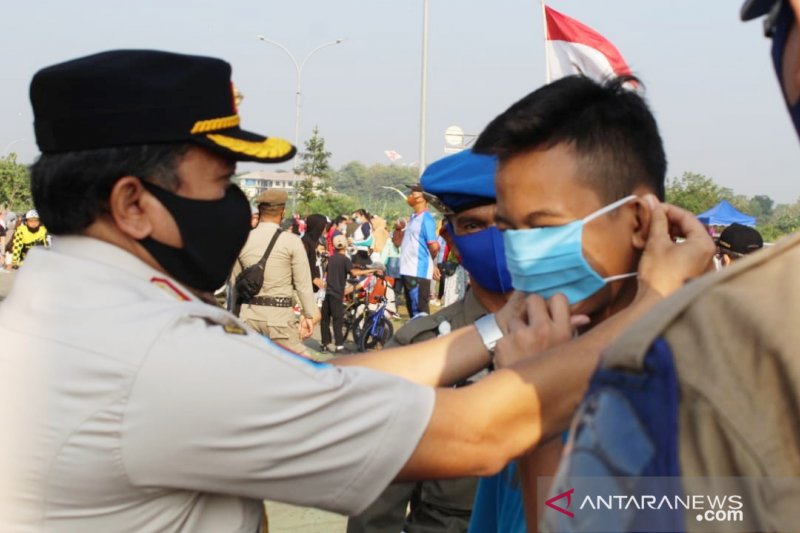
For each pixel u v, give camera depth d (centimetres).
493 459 161
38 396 157
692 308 91
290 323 724
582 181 158
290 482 159
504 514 184
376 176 15838
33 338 160
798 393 86
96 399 154
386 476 160
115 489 157
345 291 1258
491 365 223
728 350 88
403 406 161
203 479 158
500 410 160
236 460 156
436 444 160
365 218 2012
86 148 166
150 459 154
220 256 180
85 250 172
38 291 166
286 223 1348
